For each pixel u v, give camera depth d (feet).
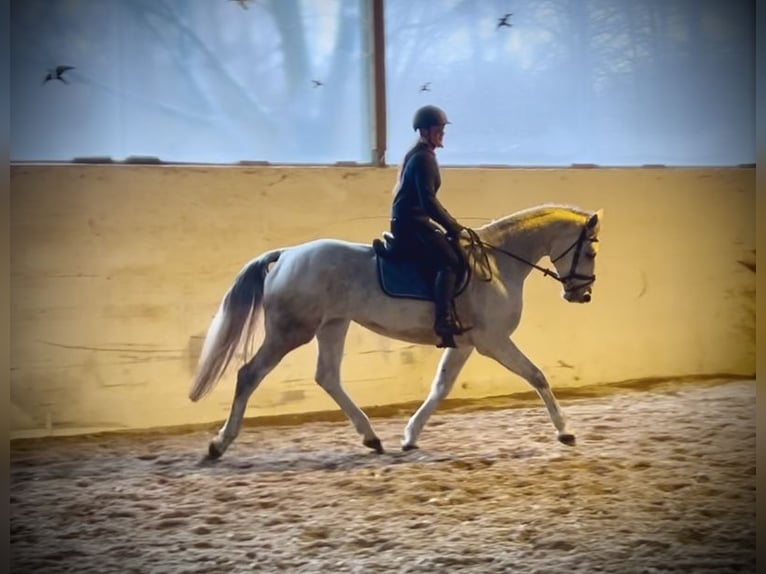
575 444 22.79
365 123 29.89
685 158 33.81
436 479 19.81
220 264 27.22
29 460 22.65
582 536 16.15
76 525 17.26
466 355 22.89
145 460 22.56
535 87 31.83
